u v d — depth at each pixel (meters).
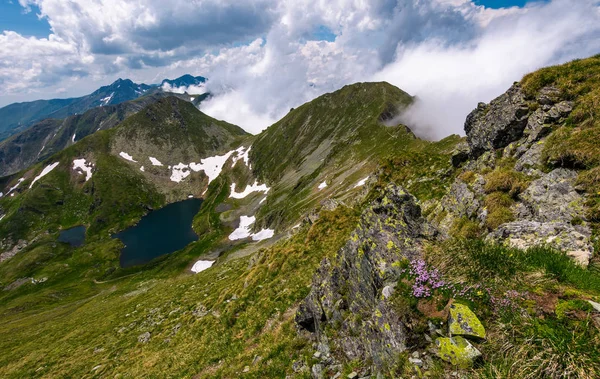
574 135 17.53
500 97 27.03
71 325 68.44
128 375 28.11
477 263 10.51
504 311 8.86
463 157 35.53
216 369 21.27
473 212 19.73
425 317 10.16
